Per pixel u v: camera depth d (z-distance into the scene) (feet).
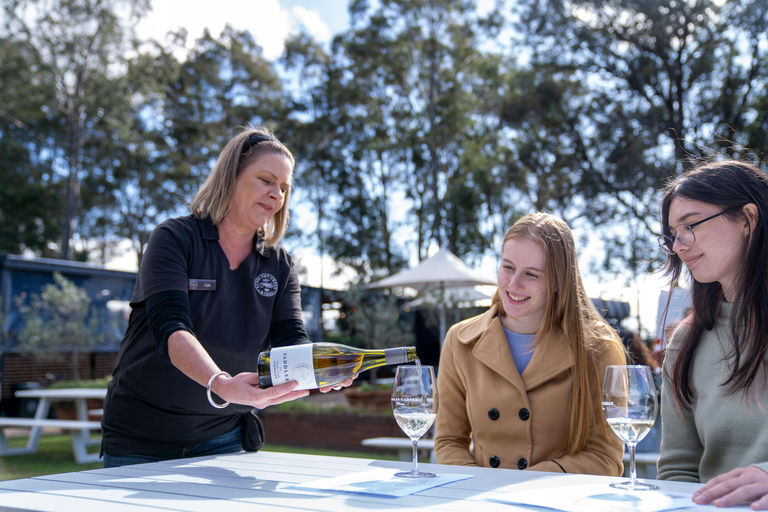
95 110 63.62
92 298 37.88
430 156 69.56
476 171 55.11
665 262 5.70
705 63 44.88
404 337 35.42
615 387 3.86
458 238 69.21
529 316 6.18
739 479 3.30
